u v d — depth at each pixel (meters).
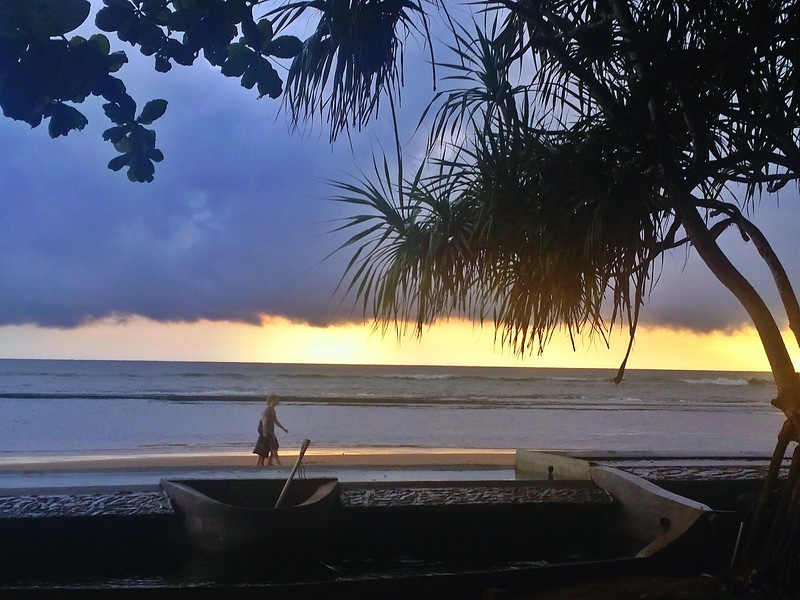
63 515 6.04
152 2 1.89
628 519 7.00
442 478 9.32
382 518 6.64
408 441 25.72
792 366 4.59
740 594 4.82
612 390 67.38
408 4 3.16
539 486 7.43
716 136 4.77
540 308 5.07
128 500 6.52
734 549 5.74
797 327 4.68
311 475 9.29
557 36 4.43
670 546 5.68
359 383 67.44
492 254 5.18
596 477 7.71
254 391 51.66
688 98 4.22
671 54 4.10
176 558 6.12
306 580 5.71
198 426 29.38
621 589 5.11
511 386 69.00
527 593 5.14
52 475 9.06
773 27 4.18
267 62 2.10
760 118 4.49
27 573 5.71
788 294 4.73
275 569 5.96
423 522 6.73
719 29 4.24
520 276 5.15
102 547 6.10
